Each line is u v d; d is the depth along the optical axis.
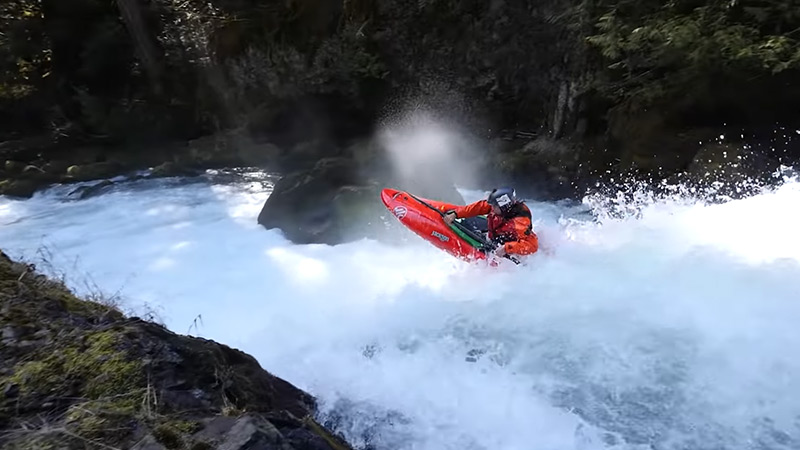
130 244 7.60
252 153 11.78
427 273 6.05
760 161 7.23
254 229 7.75
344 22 12.22
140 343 2.76
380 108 11.91
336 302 5.54
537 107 10.19
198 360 2.81
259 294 5.84
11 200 10.22
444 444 3.73
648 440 3.61
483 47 10.47
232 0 13.76
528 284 5.41
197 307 5.59
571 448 3.65
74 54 14.38
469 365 4.41
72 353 2.63
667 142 8.11
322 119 12.22
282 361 4.55
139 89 14.48
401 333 4.88
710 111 8.05
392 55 11.51
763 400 3.75
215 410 2.54
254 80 12.60
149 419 2.34
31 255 7.27
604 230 6.45
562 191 8.91
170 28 13.95
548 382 4.14
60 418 2.31
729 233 5.91
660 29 7.55
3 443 2.18
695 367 4.07
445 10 10.79
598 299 5.01
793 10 6.96
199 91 13.76
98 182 11.12
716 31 7.20
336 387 4.20
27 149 12.62
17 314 2.88
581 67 9.14
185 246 7.37
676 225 6.31
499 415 3.92
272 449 2.23
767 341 4.21
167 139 13.72
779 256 5.30
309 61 12.18
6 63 14.16
